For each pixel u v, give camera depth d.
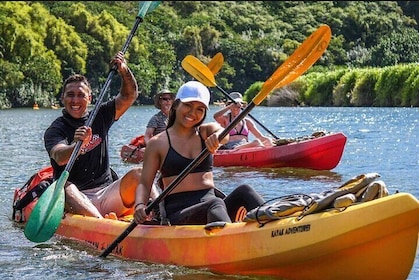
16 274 4.61
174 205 4.82
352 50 54.34
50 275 4.57
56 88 54.25
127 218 5.77
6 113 38.25
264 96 4.68
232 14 78.31
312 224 3.89
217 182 8.76
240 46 68.75
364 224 3.68
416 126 16.75
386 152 11.19
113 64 6.08
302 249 3.91
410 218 3.60
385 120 19.78
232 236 4.29
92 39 62.88
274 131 18.03
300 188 8.04
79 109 5.83
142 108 48.53
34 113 38.00
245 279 4.25
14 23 52.56
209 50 70.12
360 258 3.80
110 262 4.84
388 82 30.17
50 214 5.08
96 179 6.08
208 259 4.39
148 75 63.22
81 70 59.88
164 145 4.80
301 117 24.52
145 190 4.82
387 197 3.67
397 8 60.41
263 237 4.11
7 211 7.00
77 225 5.55
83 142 5.40
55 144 5.68
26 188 6.66
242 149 10.42
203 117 4.80
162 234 4.72
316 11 74.06
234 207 4.82
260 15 78.25
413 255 3.70
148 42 68.00
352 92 33.81
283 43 70.62
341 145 9.58
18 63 52.28
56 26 58.84
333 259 3.88
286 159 9.89
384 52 39.47
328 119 22.19
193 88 4.77
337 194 3.89
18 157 11.88
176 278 4.36
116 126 22.89
